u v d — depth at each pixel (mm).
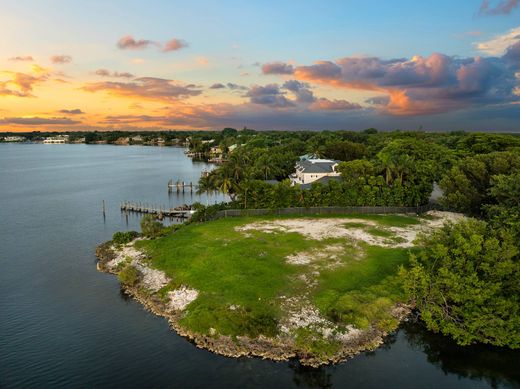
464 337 37281
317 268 50500
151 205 104438
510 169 73250
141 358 35156
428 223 73375
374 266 51281
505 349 37406
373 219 76188
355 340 37219
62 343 37719
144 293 47625
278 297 43438
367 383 32125
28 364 34438
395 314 41812
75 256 62906
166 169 194125
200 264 52031
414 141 137125
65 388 31344
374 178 84000
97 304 45750
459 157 126250
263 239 61656
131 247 63250
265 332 37500
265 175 119125
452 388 31922
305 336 37031
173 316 41938
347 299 42438
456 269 39781
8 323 41500
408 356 35781
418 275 40719
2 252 64938
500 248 38406
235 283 46375
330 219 76000
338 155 144750
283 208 79938
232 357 35094
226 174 90875
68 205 105562
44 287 50656
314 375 32844
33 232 77688
